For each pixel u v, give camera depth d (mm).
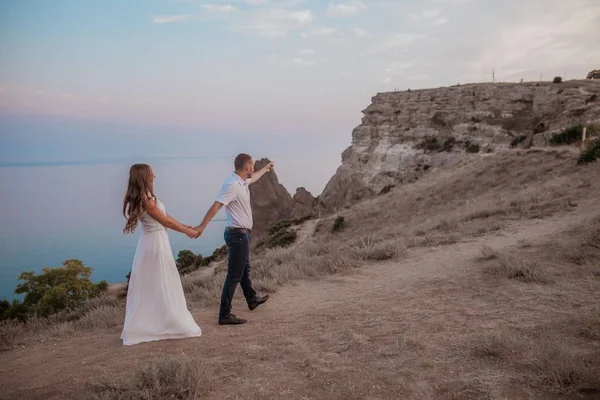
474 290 6691
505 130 61000
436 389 3793
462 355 4406
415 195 29891
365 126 81062
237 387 4078
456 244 10727
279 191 89062
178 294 5672
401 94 77562
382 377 4062
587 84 60719
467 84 78750
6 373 5043
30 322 8852
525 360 4145
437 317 5613
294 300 7324
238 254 6125
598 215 10961
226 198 5926
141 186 5285
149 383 4078
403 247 10406
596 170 19047
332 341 5070
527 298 6035
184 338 5574
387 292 7215
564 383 3713
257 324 6066
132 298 5578
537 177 23797
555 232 10305
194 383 4051
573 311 5363
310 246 13180
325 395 3824
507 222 12828
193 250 188625
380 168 74500
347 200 76688
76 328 7105
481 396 3617
